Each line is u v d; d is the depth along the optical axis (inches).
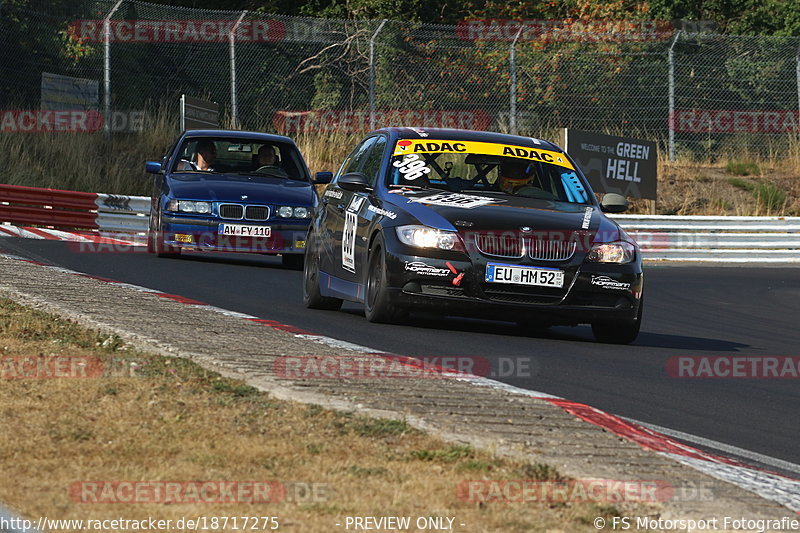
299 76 3120.1
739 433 780.6
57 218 2196.1
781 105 3304.6
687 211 3105.3
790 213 3164.4
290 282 1610.5
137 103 2962.6
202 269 1702.8
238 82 3031.5
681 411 840.3
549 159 1270.9
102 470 551.2
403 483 545.0
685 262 2650.1
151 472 548.4
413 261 1096.8
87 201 2223.2
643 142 2960.1
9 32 2770.7
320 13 3659.0
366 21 2994.6
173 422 641.0
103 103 2886.3
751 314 1674.5
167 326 980.6
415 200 1152.2
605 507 528.4
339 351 916.6
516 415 711.7
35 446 585.3
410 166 1224.8
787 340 1374.3
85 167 2714.1
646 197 2972.4
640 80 3225.9
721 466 647.1
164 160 1977.1
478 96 3070.9
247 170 1945.1
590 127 3179.1
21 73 2787.9
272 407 682.2
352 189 1201.4
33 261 1612.9
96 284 1279.5
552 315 1111.0
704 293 1952.5
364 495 524.1
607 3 3848.4
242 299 1358.3
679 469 618.2
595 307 1118.4
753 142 3363.7
